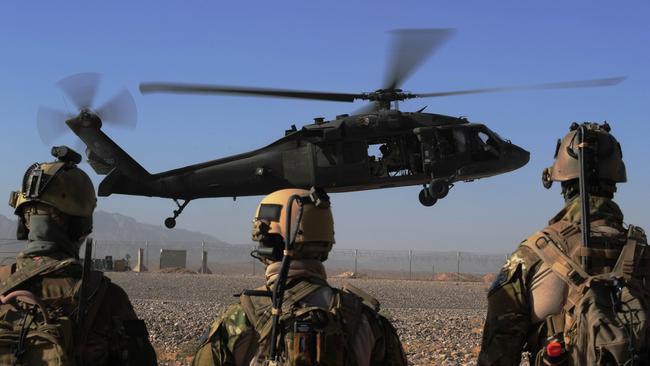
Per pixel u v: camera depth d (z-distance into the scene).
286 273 2.78
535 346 3.48
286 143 23.14
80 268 3.12
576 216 3.55
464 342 11.55
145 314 15.09
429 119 22.50
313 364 2.66
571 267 3.34
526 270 3.43
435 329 13.38
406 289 29.66
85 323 2.93
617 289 3.20
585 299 3.19
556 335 3.33
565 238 3.45
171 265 51.22
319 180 22.66
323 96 21.28
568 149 3.67
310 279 2.91
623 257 3.34
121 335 3.03
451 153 22.28
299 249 2.93
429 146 22.16
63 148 3.25
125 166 24.75
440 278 49.38
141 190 24.89
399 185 22.86
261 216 3.02
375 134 22.27
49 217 3.18
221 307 17.50
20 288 3.00
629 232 3.46
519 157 22.75
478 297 25.12
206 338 2.90
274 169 23.25
